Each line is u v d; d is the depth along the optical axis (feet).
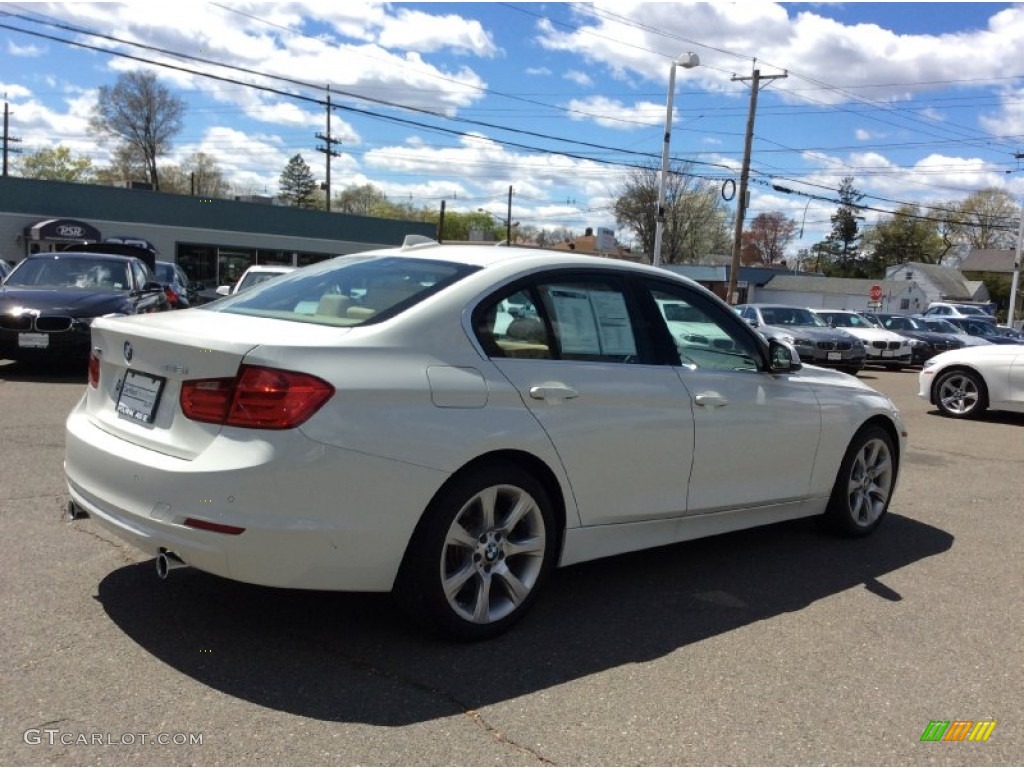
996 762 9.28
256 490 9.59
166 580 12.97
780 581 14.92
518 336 11.94
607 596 13.70
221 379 9.99
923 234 328.29
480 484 11.05
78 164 268.00
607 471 12.60
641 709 9.98
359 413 9.99
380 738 9.01
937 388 40.11
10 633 10.96
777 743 9.40
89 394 12.53
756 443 15.03
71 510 12.09
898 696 10.68
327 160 190.08
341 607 12.39
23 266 36.42
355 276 12.73
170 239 124.77
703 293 14.99
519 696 10.11
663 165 78.59
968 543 17.98
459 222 349.61
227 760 8.44
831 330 64.75
